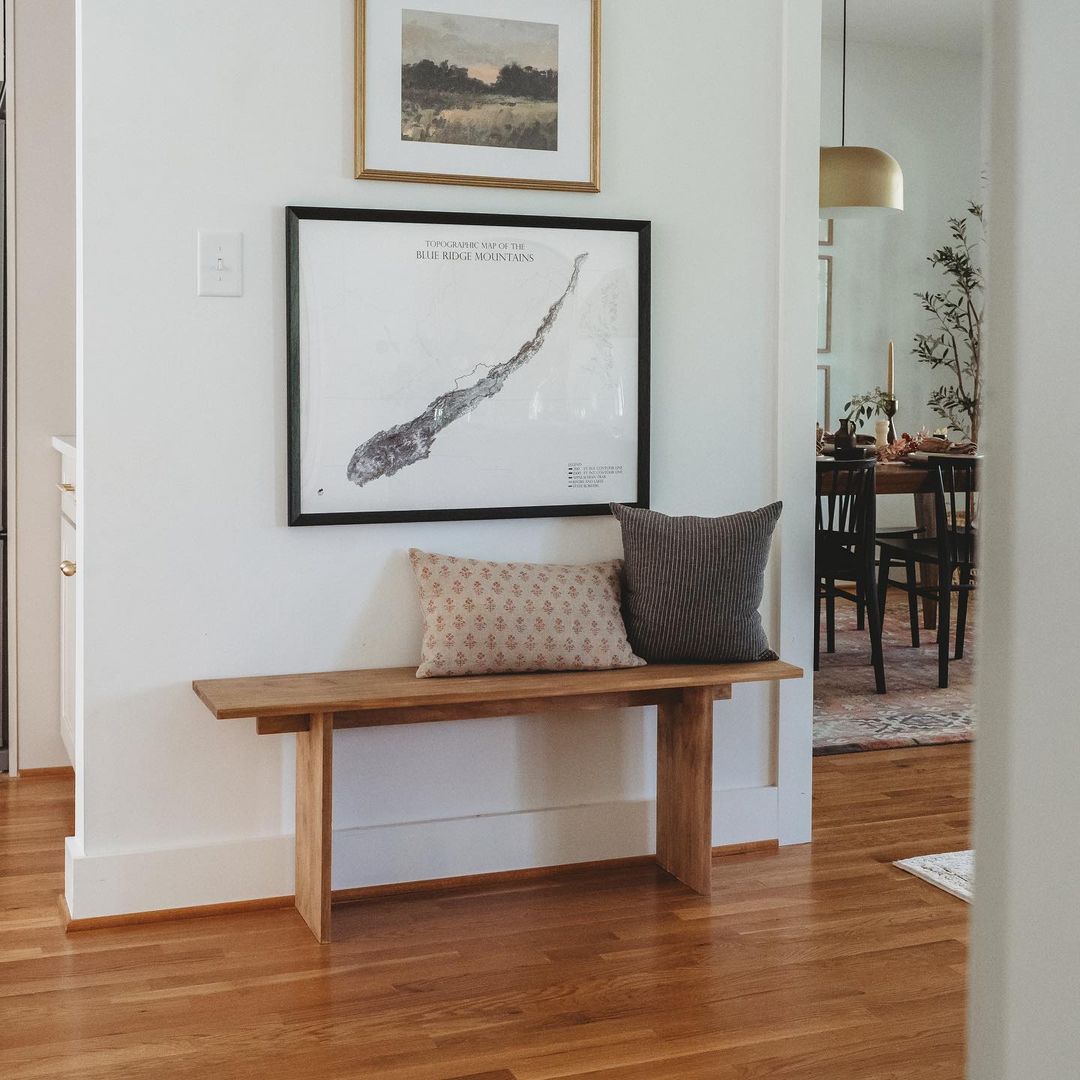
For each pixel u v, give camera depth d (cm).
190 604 264
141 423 258
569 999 222
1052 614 27
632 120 295
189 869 263
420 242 275
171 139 257
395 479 277
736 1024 212
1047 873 27
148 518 260
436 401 279
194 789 266
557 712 269
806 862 300
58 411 360
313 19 266
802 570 312
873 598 478
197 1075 193
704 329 304
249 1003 219
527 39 282
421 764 284
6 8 348
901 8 668
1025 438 27
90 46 250
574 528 296
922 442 561
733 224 305
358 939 250
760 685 313
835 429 741
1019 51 28
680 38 297
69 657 342
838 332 737
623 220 291
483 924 259
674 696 280
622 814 299
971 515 538
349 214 268
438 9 274
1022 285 28
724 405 308
